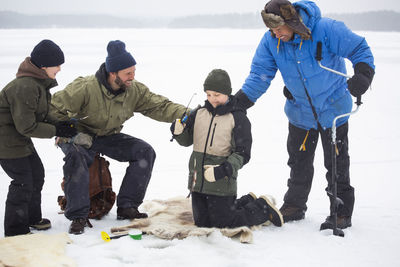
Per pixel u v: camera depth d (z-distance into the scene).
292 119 4.12
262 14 3.61
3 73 17.62
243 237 3.60
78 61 24.33
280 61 3.87
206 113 3.81
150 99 4.27
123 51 3.86
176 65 22.73
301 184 4.19
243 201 3.97
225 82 3.63
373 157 7.14
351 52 3.67
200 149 3.78
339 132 3.94
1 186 5.52
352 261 3.30
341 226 3.96
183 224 3.93
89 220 4.10
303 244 3.59
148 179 4.13
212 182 3.71
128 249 3.37
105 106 4.00
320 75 3.76
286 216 4.15
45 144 7.87
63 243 3.42
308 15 3.68
